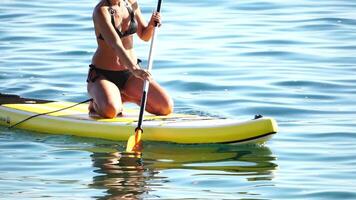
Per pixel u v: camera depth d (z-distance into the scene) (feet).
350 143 88.17
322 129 93.45
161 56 126.62
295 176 77.92
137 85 94.22
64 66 122.72
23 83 113.70
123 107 99.40
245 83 112.88
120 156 84.79
